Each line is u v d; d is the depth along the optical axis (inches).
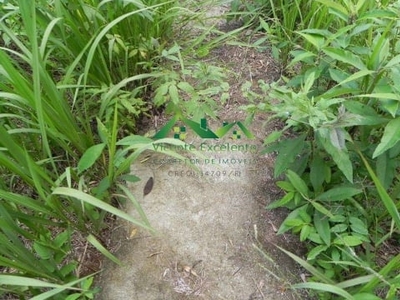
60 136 59.6
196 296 61.6
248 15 98.3
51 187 61.4
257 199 72.0
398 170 69.2
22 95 52.1
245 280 62.9
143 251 66.4
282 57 91.1
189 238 67.8
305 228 60.6
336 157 55.9
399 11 58.4
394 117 52.2
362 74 53.4
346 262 54.8
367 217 62.7
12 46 85.5
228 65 92.2
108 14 73.7
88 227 67.7
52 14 65.9
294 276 62.7
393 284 48.1
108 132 64.3
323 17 82.4
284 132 79.7
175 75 75.8
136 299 61.5
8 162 49.8
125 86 81.3
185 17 95.3
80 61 72.4
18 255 51.1
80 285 58.9
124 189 62.7
